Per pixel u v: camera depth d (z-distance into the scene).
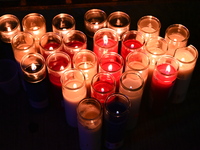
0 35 1.11
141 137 1.02
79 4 1.32
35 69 0.97
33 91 0.99
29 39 1.07
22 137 1.01
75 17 1.29
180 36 1.16
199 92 1.13
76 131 1.03
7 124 1.04
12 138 1.00
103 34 1.10
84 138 0.92
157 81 0.96
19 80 1.12
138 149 0.99
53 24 1.12
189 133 1.03
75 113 0.97
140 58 1.00
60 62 1.01
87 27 1.17
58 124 1.04
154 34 1.11
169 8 1.36
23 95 1.11
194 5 1.37
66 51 1.05
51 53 1.02
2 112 1.06
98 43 1.11
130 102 0.89
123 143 1.00
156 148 0.99
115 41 1.10
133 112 0.96
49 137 1.01
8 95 1.11
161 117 1.07
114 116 0.85
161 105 1.03
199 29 1.29
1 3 1.29
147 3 1.36
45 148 0.99
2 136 1.01
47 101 1.06
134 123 1.02
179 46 1.08
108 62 1.03
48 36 1.07
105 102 0.86
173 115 1.08
